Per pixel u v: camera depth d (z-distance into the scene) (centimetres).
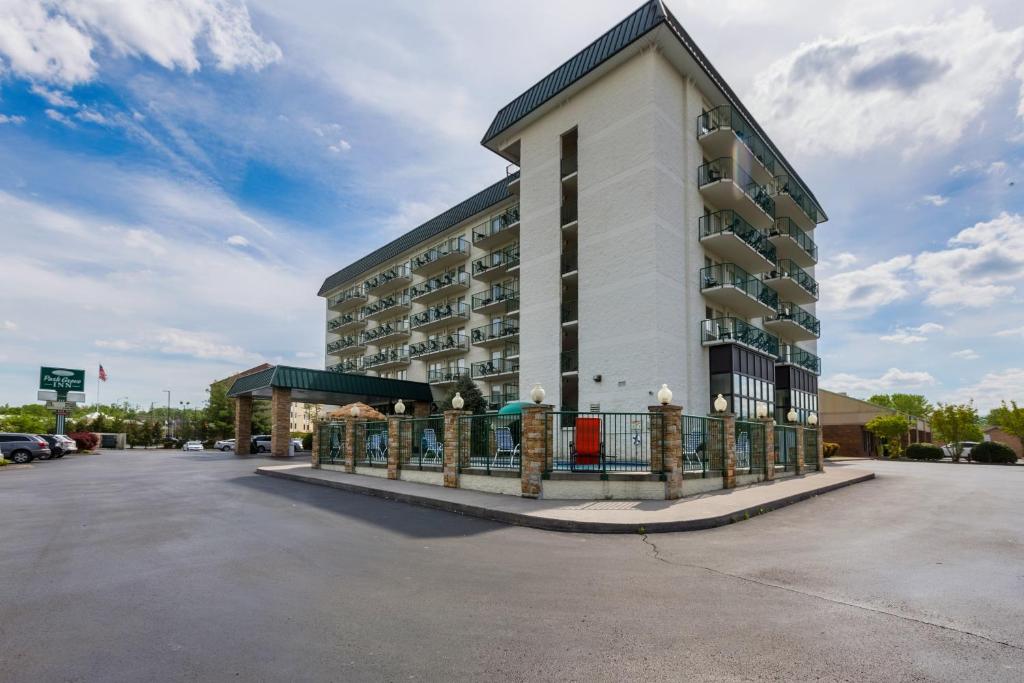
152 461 2859
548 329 2575
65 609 484
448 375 3519
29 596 522
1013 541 784
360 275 4747
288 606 493
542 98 2634
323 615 470
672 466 1165
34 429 5312
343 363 4869
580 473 1153
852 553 709
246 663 371
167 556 687
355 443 1895
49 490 1445
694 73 2414
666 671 360
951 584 562
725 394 2244
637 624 449
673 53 2306
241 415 3534
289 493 1373
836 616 468
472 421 1370
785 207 3045
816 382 3198
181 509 1091
